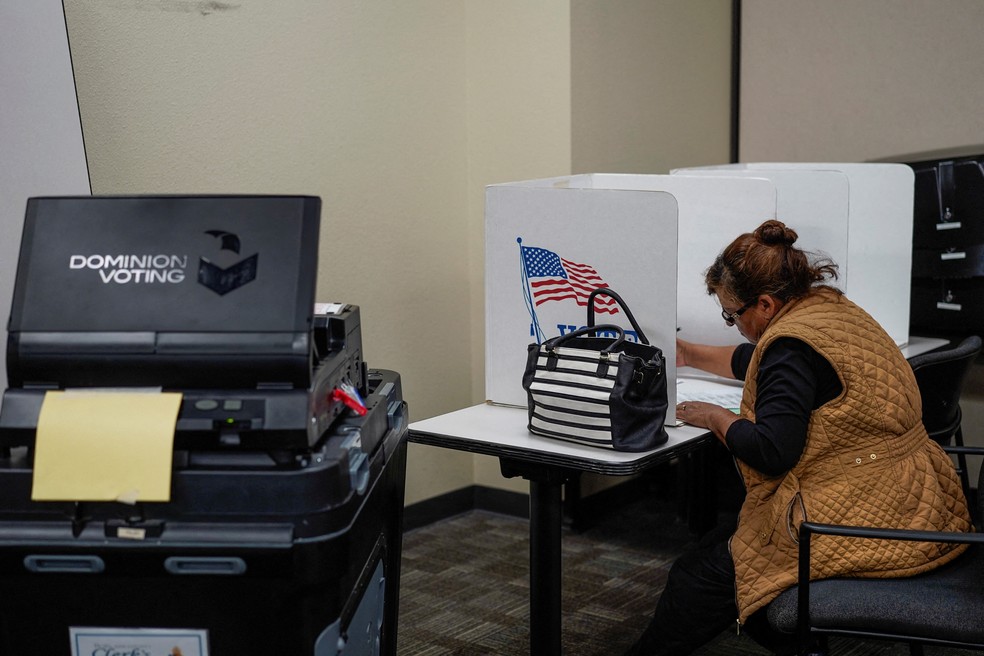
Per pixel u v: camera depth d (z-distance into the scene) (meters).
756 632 1.75
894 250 2.67
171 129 2.46
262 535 1.19
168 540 1.20
